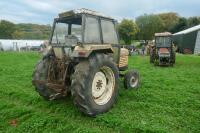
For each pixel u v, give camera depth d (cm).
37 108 552
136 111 524
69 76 534
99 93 523
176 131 429
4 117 493
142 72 1108
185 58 2109
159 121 466
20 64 1413
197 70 1217
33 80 563
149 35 4909
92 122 470
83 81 473
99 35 551
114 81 547
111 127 443
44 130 436
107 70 536
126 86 693
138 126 431
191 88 752
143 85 782
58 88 514
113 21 612
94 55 510
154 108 539
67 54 538
